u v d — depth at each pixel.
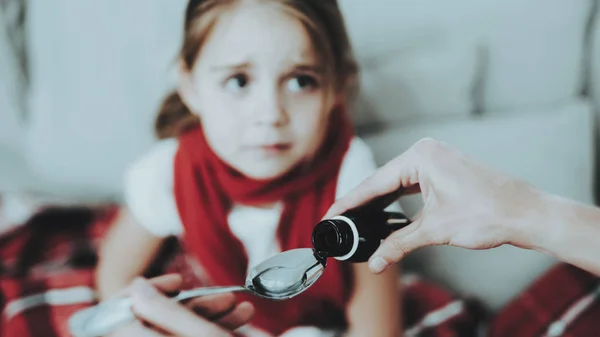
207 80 0.66
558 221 0.48
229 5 0.64
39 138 0.95
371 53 0.82
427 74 0.80
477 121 0.80
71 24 0.91
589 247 0.48
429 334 0.71
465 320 0.73
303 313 0.73
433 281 0.79
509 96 0.84
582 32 0.82
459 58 0.80
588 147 0.79
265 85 0.64
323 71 0.65
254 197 0.70
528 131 0.78
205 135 0.71
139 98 0.90
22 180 0.96
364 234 0.49
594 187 0.82
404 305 0.74
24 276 0.81
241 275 0.74
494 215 0.49
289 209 0.70
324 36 0.65
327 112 0.68
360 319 0.69
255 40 0.63
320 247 0.49
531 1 0.81
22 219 0.87
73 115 0.93
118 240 0.77
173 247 0.84
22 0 0.96
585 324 0.68
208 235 0.72
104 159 0.93
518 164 0.77
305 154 0.66
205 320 0.57
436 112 0.81
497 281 0.76
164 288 0.60
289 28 0.63
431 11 0.81
